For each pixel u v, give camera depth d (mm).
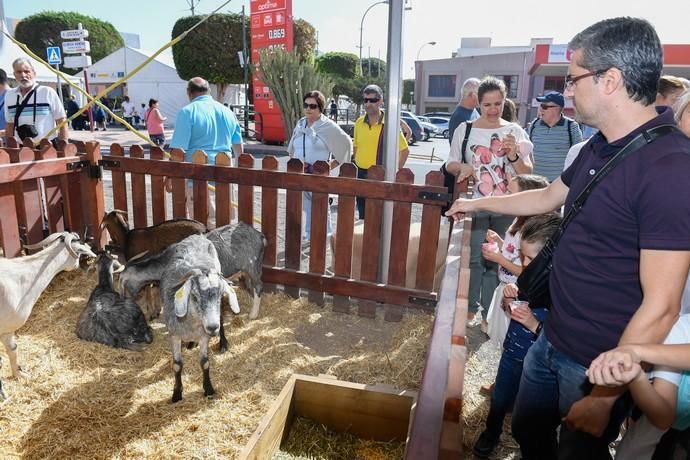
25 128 6262
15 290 3285
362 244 4852
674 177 1419
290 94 13758
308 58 24422
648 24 1548
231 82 28312
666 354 1364
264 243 4512
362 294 4652
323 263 4816
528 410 2229
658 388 1636
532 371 2168
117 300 4047
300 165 4641
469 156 4242
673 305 1416
